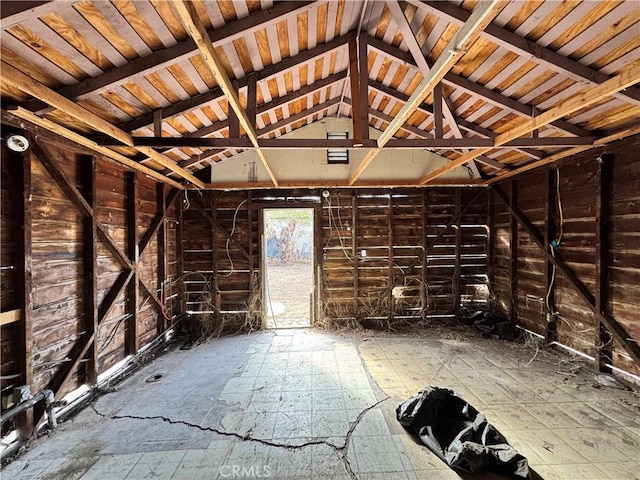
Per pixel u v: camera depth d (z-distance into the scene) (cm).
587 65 232
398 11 222
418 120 421
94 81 216
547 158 383
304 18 235
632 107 258
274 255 1465
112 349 334
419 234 534
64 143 259
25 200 222
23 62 186
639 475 190
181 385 314
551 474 190
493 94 298
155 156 328
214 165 507
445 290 537
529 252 442
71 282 276
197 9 189
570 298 373
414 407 239
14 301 221
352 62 279
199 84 269
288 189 521
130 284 367
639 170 292
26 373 221
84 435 234
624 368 309
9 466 202
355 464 201
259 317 509
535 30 214
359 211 530
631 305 301
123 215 359
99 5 161
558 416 251
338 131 506
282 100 351
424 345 425
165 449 217
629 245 303
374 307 524
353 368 351
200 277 520
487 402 273
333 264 527
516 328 464
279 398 285
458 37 157
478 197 534
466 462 190
